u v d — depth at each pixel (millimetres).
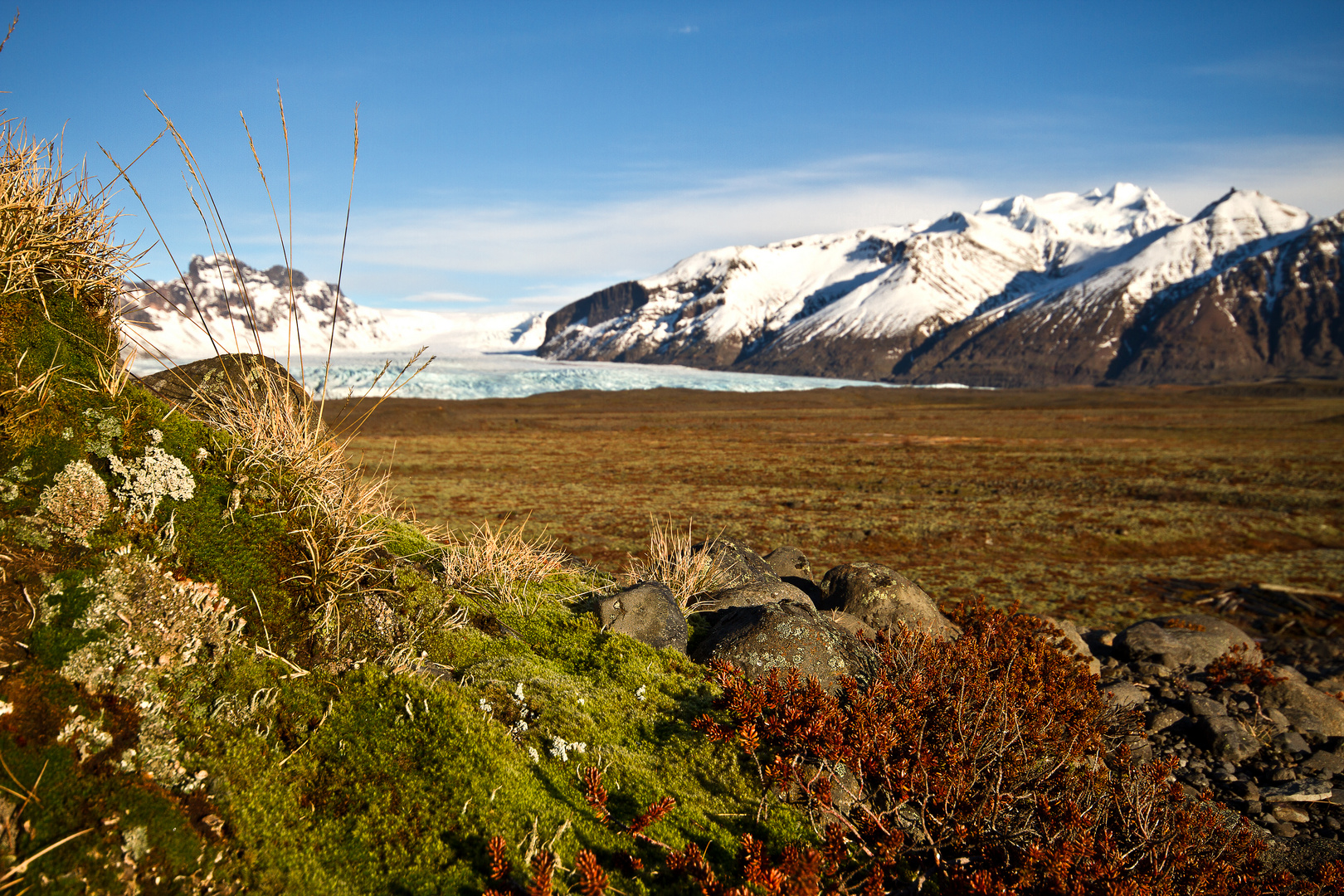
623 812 3086
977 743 4035
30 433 2711
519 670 3859
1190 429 69438
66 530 2658
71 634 2434
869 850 3240
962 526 22844
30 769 2096
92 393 2900
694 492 30609
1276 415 91188
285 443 3490
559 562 5977
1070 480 34531
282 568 3195
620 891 2633
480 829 2674
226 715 2662
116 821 2135
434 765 2861
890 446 54062
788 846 2990
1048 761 4180
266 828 2432
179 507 2988
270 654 2957
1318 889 3857
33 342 2807
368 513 4297
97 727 2301
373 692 3080
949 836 3529
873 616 6363
